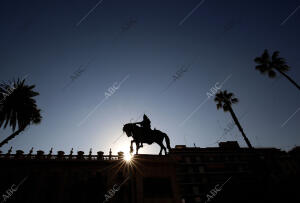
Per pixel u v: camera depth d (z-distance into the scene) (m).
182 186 41.28
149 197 9.77
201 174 43.12
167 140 12.13
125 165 14.30
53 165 15.23
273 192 15.01
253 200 15.22
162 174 10.70
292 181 14.80
